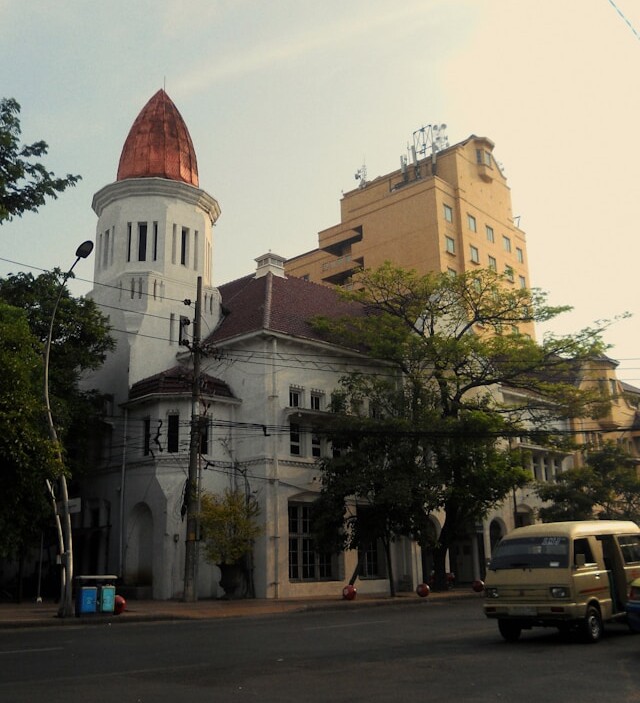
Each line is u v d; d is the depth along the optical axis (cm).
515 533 1489
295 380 3200
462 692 878
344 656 1201
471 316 3531
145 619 2012
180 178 3691
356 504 3180
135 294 3394
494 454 2914
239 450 3100
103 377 3409
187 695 863
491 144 6694
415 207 6131
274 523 2939
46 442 1811
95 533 3259
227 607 2380
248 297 3706
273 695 864
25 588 3170
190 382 2856
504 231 6738
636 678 966
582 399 3222
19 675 1015
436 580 3169
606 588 1427
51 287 2836
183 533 2897
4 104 1864
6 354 1773
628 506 4034
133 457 3114
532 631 1584
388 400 3014
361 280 3328
